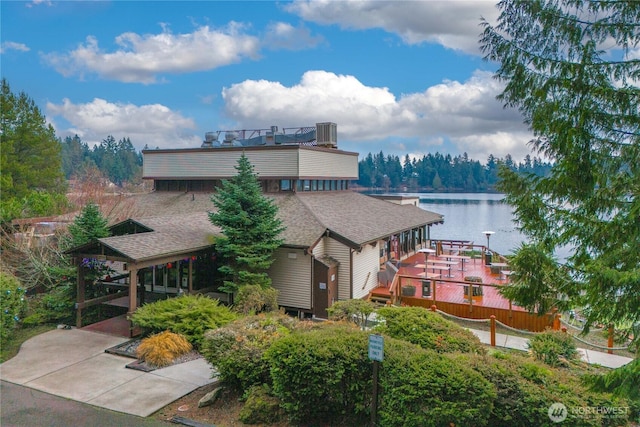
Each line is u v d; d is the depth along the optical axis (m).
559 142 5.34
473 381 5.62
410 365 5.97
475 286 15.79
